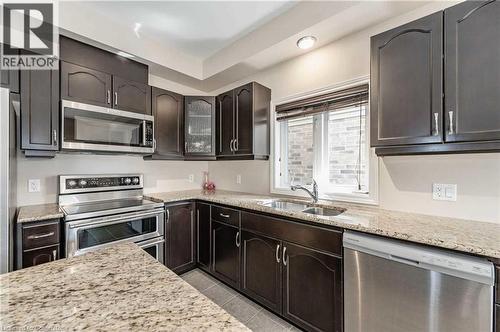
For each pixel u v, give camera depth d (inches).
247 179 118.4
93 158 100.5
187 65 113.7
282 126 106.1
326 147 91.0
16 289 27.7
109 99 89.8
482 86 47.7
